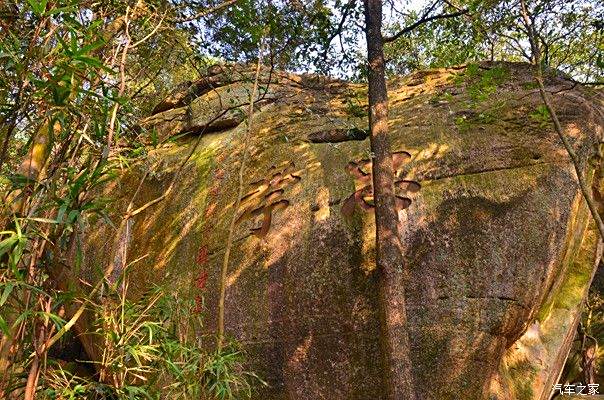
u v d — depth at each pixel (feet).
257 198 19.92
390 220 15.75
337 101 24.13
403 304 15.07
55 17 10.48
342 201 18.25
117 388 10.39
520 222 16.44
